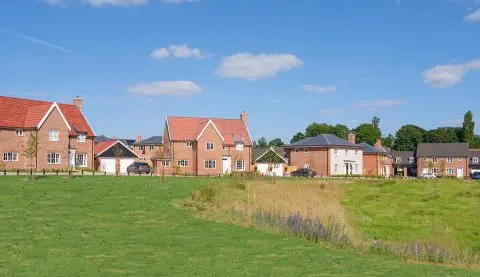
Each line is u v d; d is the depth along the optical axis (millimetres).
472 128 150625
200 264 19141
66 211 30359
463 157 114375
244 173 65625
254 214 30953
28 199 33781
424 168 117188
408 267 20625
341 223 36875
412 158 127500
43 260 19062
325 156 92688
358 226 37906
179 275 17359
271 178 60062
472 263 24203
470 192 51312
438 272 19969
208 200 36125
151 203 34062
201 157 81375
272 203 38031
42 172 59125
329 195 47875
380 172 112062
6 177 45969
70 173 50812
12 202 32500
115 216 29406
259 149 110938
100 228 26000
